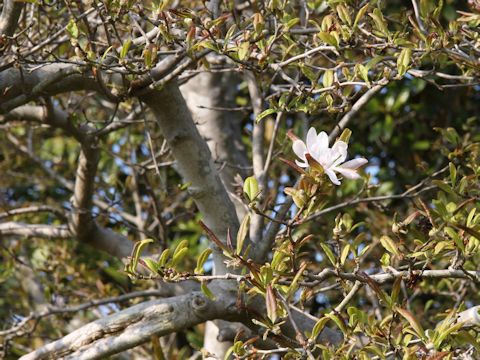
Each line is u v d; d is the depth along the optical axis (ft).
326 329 14.39
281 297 10.52
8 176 27.78
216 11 13.39
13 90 13.61
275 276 10.32
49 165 27.99
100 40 15.17
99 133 16.02
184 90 21.89
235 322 14.84
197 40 12.06
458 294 17.90
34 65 13.88
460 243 10.34
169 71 13.41
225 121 21.53
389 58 12.02
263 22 11.87
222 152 21.20
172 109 14.37
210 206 14.85
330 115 13.17
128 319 13.70
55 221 25.50
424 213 11.05
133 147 22.20
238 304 10.84
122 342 13.50
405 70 11.49
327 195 10.03
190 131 14.66
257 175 15.90
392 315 10.48
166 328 13.64
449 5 24.93
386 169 27.66
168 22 11.81
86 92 20.26
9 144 26.07
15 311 25.53
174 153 14.84
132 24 14.33
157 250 20.85
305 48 13.80
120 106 19.06
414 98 28.19
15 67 12.66
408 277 10.97
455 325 9.79
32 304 23.79
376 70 14.74
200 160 14.78
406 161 27.91
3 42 12.16
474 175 12.28
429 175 16.21
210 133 21.25
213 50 11.66
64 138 27.45
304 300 11.21
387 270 11.21
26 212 19.22
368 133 28.68
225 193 15.07
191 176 14.85
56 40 15.34
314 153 9.61
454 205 10.70
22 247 24.77
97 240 18.71
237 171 21.07
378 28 12.20
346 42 11.64
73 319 23.24
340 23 12.16
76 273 21.38
